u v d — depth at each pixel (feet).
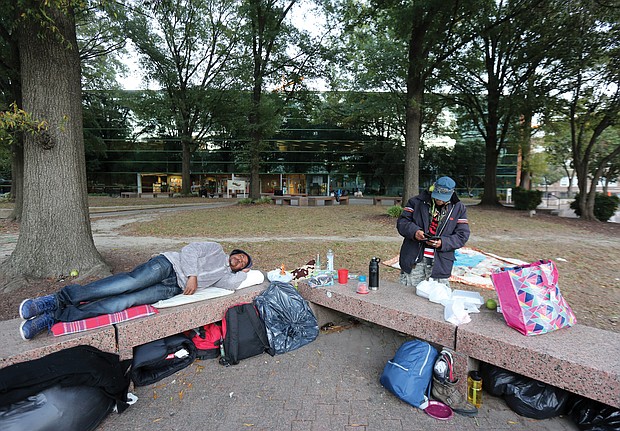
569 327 8.68
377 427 7.57
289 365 10.32
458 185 123.24
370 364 10.42
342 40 51.62
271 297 11.41
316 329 12.05
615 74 41.45
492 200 69.51
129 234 32.68
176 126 86.58
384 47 53.21
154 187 121.70
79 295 9.07
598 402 7.43
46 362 7.11
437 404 8.33
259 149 65.51
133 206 64.80
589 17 36.99
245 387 9.16
